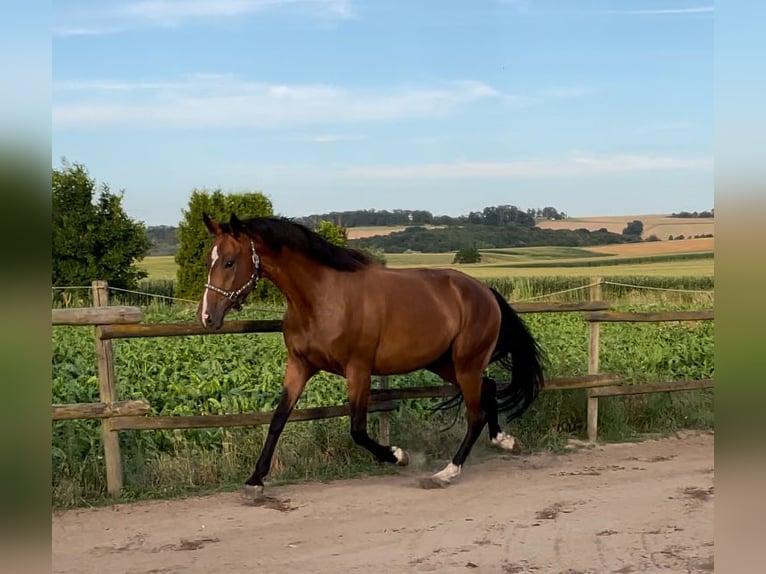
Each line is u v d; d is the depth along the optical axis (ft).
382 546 15.90
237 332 20.43
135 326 19.17
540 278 103.60
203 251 69.82
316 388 26.66
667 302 57.26
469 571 14.43
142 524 17.28
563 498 19.44
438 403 26.71
